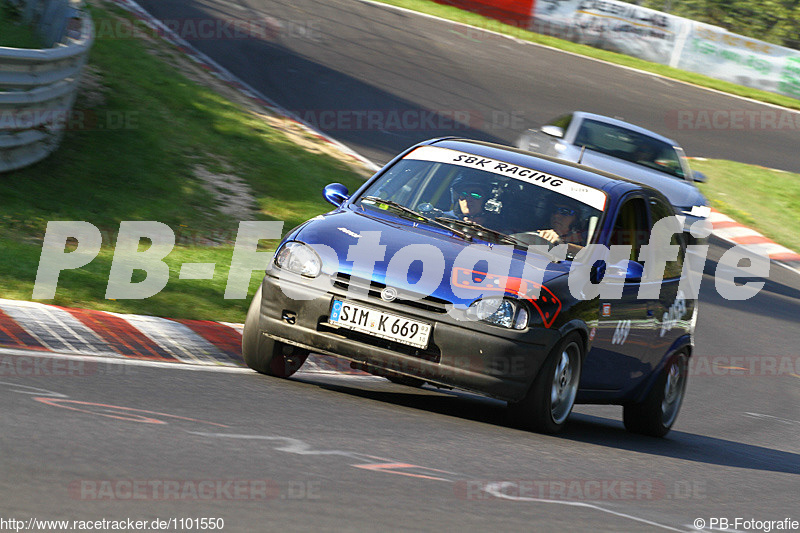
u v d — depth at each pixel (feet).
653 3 265.34
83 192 86.22
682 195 106.01
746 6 265.34
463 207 52.31
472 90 176.45
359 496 30.22
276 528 25.68
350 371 61.87
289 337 48.37
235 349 57.72
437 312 45.98
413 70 179.42
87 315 55.67
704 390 80.64
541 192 53.42
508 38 223.92
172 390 43.34
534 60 210.18
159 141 105.09
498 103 172.45
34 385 39.63
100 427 33.81
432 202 52.95
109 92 114.42
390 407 49.01
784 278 138.00
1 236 70.64
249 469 31.40
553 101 182.80
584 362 50.57
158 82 125.59
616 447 50.44
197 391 44.06
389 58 182.60
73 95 98.02
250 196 98.68
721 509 38.83
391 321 46.29
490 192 53.11
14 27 101.55
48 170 88.74
